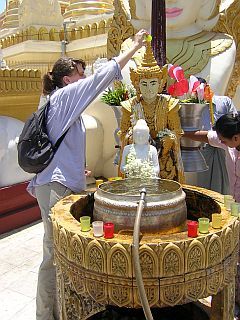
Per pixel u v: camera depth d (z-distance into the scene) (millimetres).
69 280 1904
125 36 5199
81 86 2475
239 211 2004
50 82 2814
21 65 9266
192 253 1657
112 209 1852
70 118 2479
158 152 2785
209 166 3957
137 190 1980
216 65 4539
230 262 1848
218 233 1732
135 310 2139
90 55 8344
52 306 2627
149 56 2770
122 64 2570
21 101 5152
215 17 4730
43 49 8844
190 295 1696
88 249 1708
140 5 4934
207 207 2303
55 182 2498
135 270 1548
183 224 1927
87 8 9461
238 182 2885
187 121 3109
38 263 3740
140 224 1764
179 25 4727
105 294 1713
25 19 9492
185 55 4637
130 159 2514
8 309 2994
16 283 3377
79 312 2119
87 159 5836
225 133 2645
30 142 2488
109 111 5656
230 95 4863
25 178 4855
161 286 1651
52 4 9492
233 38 4777
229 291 1924
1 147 4578
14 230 4582
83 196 2344
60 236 1869
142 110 2832
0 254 3939
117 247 1637
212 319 2049
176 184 2070
